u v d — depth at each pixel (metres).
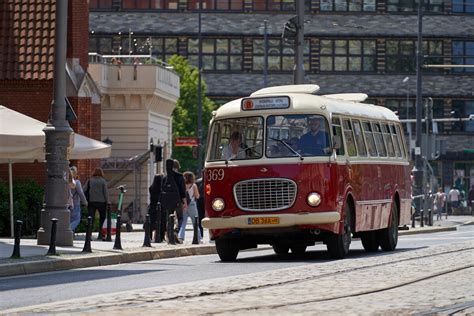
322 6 132.50
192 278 27.67
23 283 26.39
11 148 43.69
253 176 34.50
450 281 24.72
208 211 35.16
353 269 28.66
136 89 82.31
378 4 132.88
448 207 117.50
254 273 27.58
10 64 59.97
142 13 127.44
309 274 27.00
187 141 90.00
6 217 49.41
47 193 38.25
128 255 35.41
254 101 35.12
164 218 44.44
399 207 42.00
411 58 133.25
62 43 38.03
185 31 128.25
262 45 130.75
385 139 40.88
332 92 132.50
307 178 34.34
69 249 36.56
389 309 18.86
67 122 38.41
